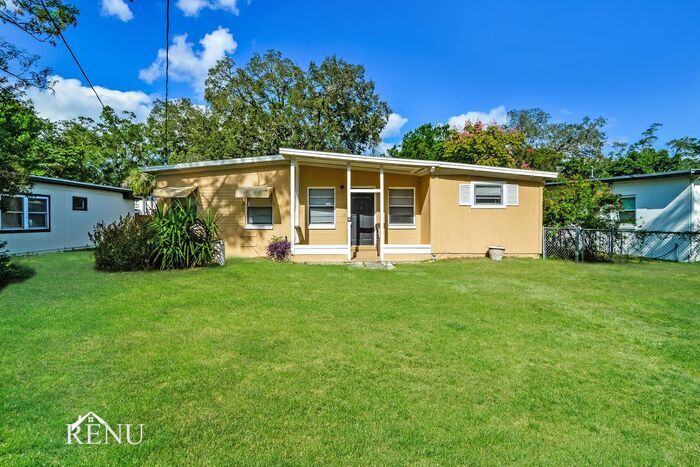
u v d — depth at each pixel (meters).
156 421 2.47
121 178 25.84
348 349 3.83
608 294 6.58
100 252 8.23
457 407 2.75
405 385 3.08
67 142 23.48
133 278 7.26
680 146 26.55
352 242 12.30
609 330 4.64
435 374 3.29
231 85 25.20
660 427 2.61
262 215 11.83
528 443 2.36
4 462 2.03
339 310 5.28
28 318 4.60
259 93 25.30
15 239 11.40
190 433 2.35
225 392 2.88
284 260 10.34
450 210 11.50
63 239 13.38
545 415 2.70
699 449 2.38
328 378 3.16
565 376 3.33
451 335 4.32
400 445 2.29
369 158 10.45
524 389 3.07
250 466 2.07
